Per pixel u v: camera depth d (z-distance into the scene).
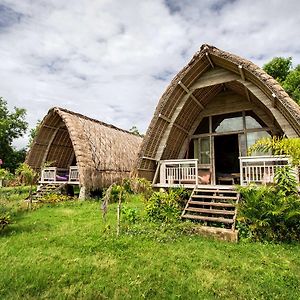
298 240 6.34
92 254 5.43
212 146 11.91
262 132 10.94
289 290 4.03
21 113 34.81
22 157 35.19
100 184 14.77
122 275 4.48
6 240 6.32
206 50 9.02
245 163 10.62
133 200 12.73
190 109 11.27
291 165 7.18
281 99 7.61
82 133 15.31
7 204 11.04
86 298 3.82
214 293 3.93
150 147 10.16
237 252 5.59
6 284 4.16
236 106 11.49
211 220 7.33
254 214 6.63
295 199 6.47
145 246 5.91
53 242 6.18
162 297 3.84
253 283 4.23
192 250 5.68
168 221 7.75
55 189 15.88
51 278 4.36
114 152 17.27
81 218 9.04
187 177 10.06
